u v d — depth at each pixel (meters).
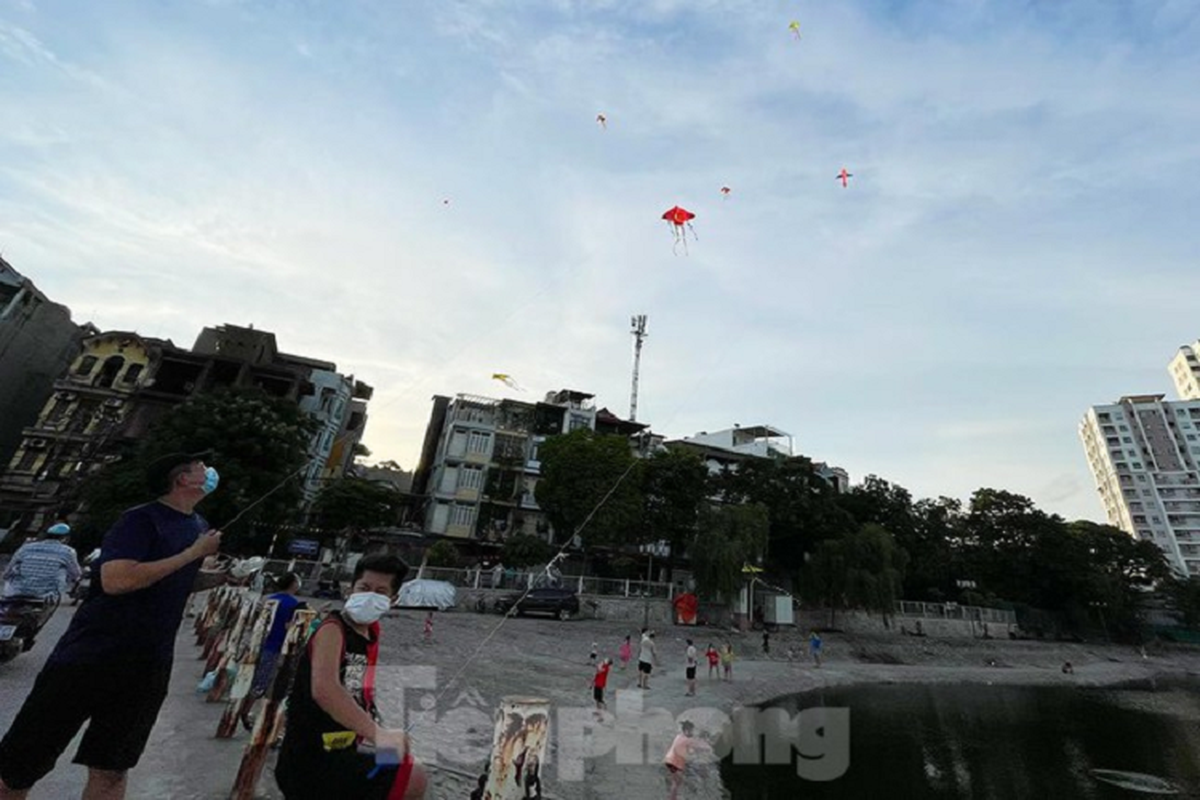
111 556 2.74
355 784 2.45
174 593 2.94
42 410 36.75
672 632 32.38
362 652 2.84
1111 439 119.62
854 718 21.78
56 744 2.63
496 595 30.86
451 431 45.84
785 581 45.59
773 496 44.03
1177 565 106.94
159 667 2.85
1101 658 48.91
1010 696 30.48
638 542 40.88
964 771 16.70
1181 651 59.31
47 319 40.06
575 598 32.28
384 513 34.53
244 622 7.46
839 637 39.28
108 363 37.97
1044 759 18.61
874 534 42.53
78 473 32.59
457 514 43.09
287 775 2.49
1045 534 56.69
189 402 29.81
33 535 32.06
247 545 29.22
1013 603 54.69
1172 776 17.52
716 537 37.38
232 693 5.88
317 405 43.19
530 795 3.02
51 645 8.91
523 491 45.09
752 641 34.34
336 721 2.46
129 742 2.75
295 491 29.61
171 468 3.11
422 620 25.58
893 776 15.65
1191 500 109.12
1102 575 56.44
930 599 52.78
